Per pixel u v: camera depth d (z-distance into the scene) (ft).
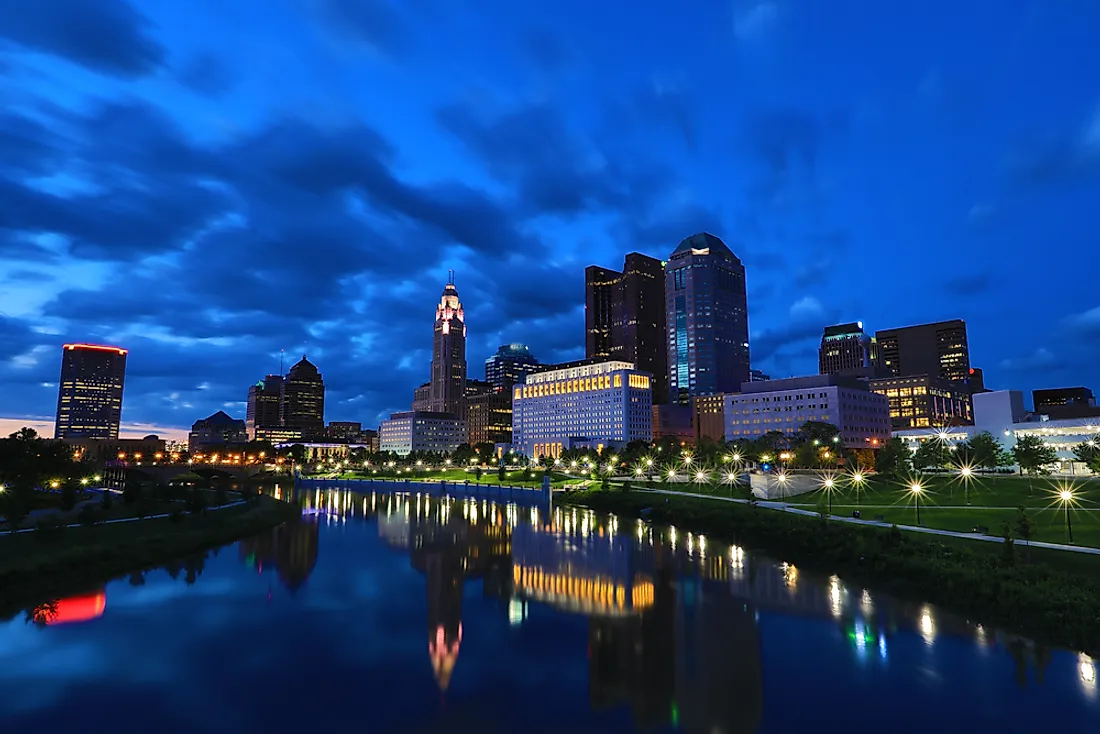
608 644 173.06
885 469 487.20
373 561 298.35
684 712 129.90
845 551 262.06
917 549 239.71
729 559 289.53
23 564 230.07
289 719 127.34
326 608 211.61
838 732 120.67
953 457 507.71
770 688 140.97
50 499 394.93
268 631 185.16
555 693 140.05
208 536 339.36
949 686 139.95
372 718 128.06
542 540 363.35
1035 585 187.01
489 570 276.21
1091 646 157.99
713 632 180.55
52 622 191.01
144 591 231.30
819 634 175.94
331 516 499.92
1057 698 132.77
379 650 168.86
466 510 547.90
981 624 181.16
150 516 359.46
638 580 251.19
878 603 205.05
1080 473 547.90
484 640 177.06
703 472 626.23
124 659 160.76
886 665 152.46
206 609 208.54
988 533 261.24
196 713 129.90
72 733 120.88
